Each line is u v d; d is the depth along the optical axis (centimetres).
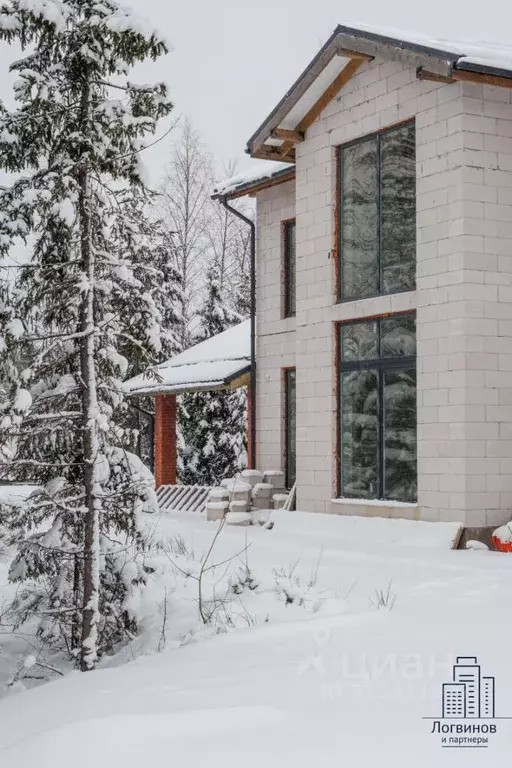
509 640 698
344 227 1585
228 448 3120
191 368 2203
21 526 1005
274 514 1652
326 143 1605
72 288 984
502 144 1360
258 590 1002
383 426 1484
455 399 1325
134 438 1066
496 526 1323
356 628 771
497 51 1338
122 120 980
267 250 1981
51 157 1002
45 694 654
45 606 1078
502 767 436
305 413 1631
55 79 992
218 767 444
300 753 457
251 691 584
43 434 1005
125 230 1041
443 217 1356
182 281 3741
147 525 1100
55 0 947
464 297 1320
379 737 480
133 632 1027
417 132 1408
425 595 923
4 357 956
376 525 1418
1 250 957
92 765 459
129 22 955
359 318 1527
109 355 1003
